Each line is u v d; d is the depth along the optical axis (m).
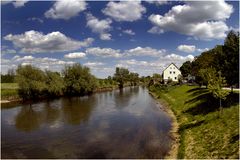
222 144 24.03
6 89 94.50
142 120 43.66
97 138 32.62
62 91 99.69
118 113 52.03
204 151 24.33
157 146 28.30
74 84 102.62
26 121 46.03
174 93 76.31
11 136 35.12
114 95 98.19
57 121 45.00
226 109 33.47
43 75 91.81
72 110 57.72
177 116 44.78
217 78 33.41
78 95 100.75
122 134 34.19
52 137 34.00
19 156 26.73
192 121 36.97
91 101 76.12
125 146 28.75
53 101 78.00
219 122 29.92
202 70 60.16
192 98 53.78
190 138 29.31
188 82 108.75
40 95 89.00
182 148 26.55
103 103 70.38
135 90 131.12
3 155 27.22
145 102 71.38
